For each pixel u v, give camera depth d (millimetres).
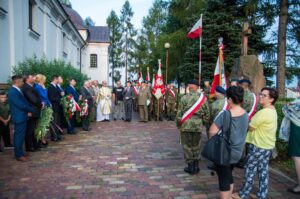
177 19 24250
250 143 4332
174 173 5762
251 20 16391
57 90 8844
